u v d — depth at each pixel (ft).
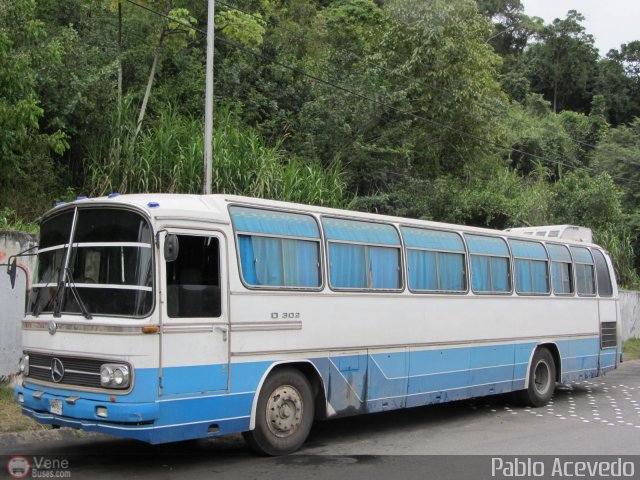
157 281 21.89
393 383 30.76
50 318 23.18
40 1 60.64
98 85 51.47
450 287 35.04
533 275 41.52
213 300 23.57
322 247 28.19
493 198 76.89
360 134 72.33
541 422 34.86
